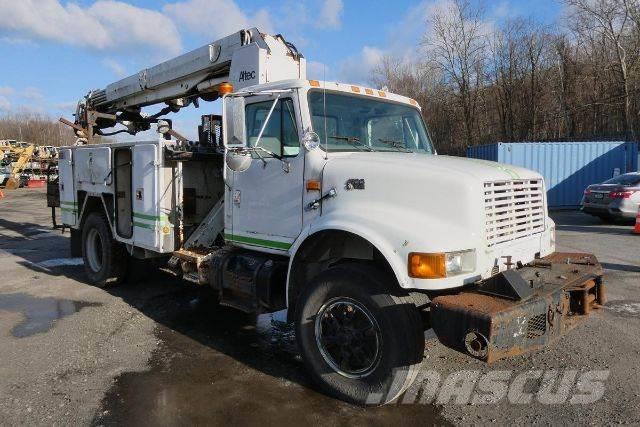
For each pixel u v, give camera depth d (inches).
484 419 138.0
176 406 146.3
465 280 134.8
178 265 228.8
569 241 430.6
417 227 136.4
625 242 423.2
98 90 361.1
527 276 143.7
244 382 162.6
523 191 159.9
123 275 280.1
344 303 147.6
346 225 144.4
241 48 230.5
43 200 995.9
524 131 1419.8
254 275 177.6
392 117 192.7
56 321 222.8
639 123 1128.8
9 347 191.3
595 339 191.8
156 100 318.0
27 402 148.2
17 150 1594.5
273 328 216.1
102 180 267.1
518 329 121.4
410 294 142.8
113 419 138.8
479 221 138.9
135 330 211.9
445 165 149.0
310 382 162.4
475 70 1451.8
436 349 186.5
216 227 236.8
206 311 239.3
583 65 1295.5
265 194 178.7
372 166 151.2
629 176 550.6
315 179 162.4
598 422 134.3
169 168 229.5
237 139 163.0
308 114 165.0
